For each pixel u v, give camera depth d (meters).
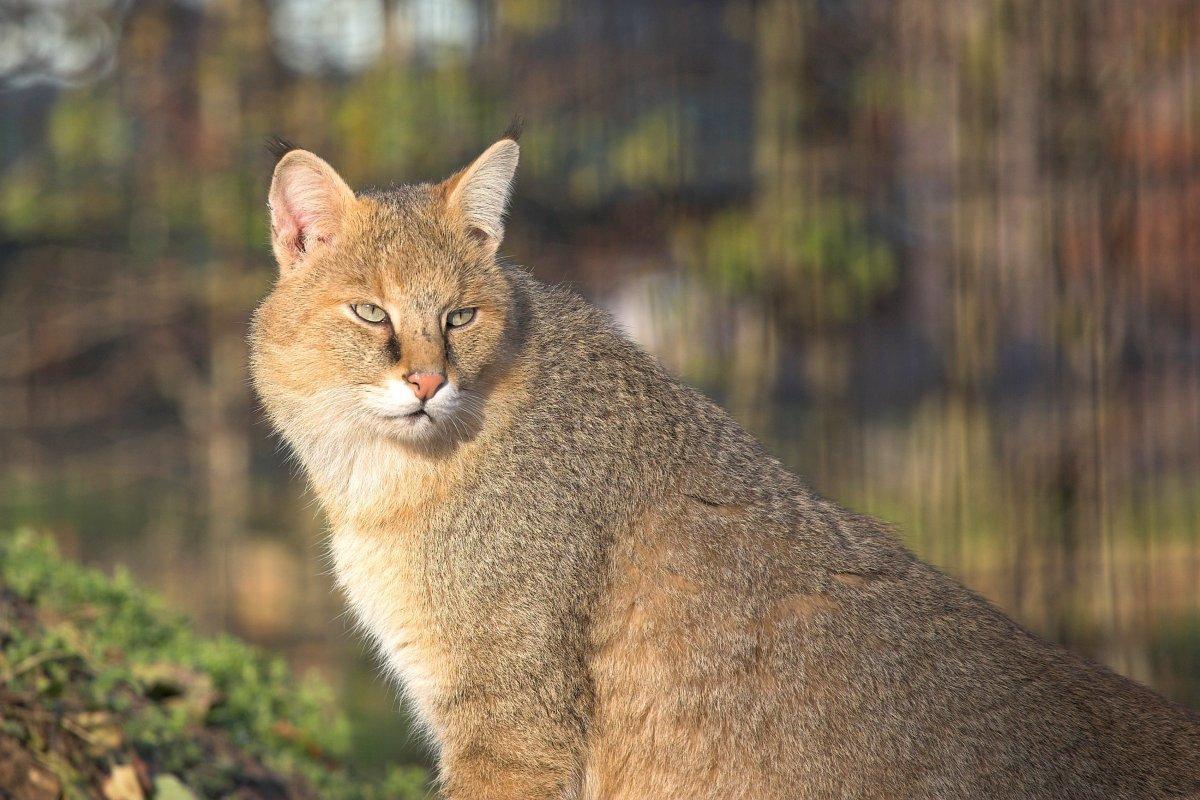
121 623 8.30
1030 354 14.27
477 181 6.96
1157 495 14.31
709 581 6.18
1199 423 14.80
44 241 17.03
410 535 6.45
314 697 9.03
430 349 6.42
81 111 15.12
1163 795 5.59
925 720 5.87
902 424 16.31
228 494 16.38
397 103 14.65
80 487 18.05
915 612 6.14
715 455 6.50
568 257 15.67
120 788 6.36
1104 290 13.36
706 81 16.50
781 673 6.04
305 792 7.73
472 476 6.43
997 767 5.73
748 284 15.33
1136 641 13.10
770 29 15.30
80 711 6.67
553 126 15.84
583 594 6.26
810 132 15.52
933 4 14.88
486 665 6.31
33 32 15.48
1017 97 14.01
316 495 7.05
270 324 6.83
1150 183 14.29
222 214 15.51
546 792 6.19
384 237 6.70
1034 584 13.10
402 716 13.54
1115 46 14.13
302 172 6.80
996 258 13.75
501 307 6.72
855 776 5.88
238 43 15.28
